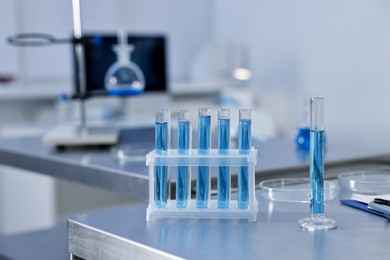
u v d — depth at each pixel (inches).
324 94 193.8
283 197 60.9
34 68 191.8
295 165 77.0
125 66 105.8
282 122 205.6
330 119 193.0
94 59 154.9
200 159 54.9
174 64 217.8
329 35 190.9
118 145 97.3
